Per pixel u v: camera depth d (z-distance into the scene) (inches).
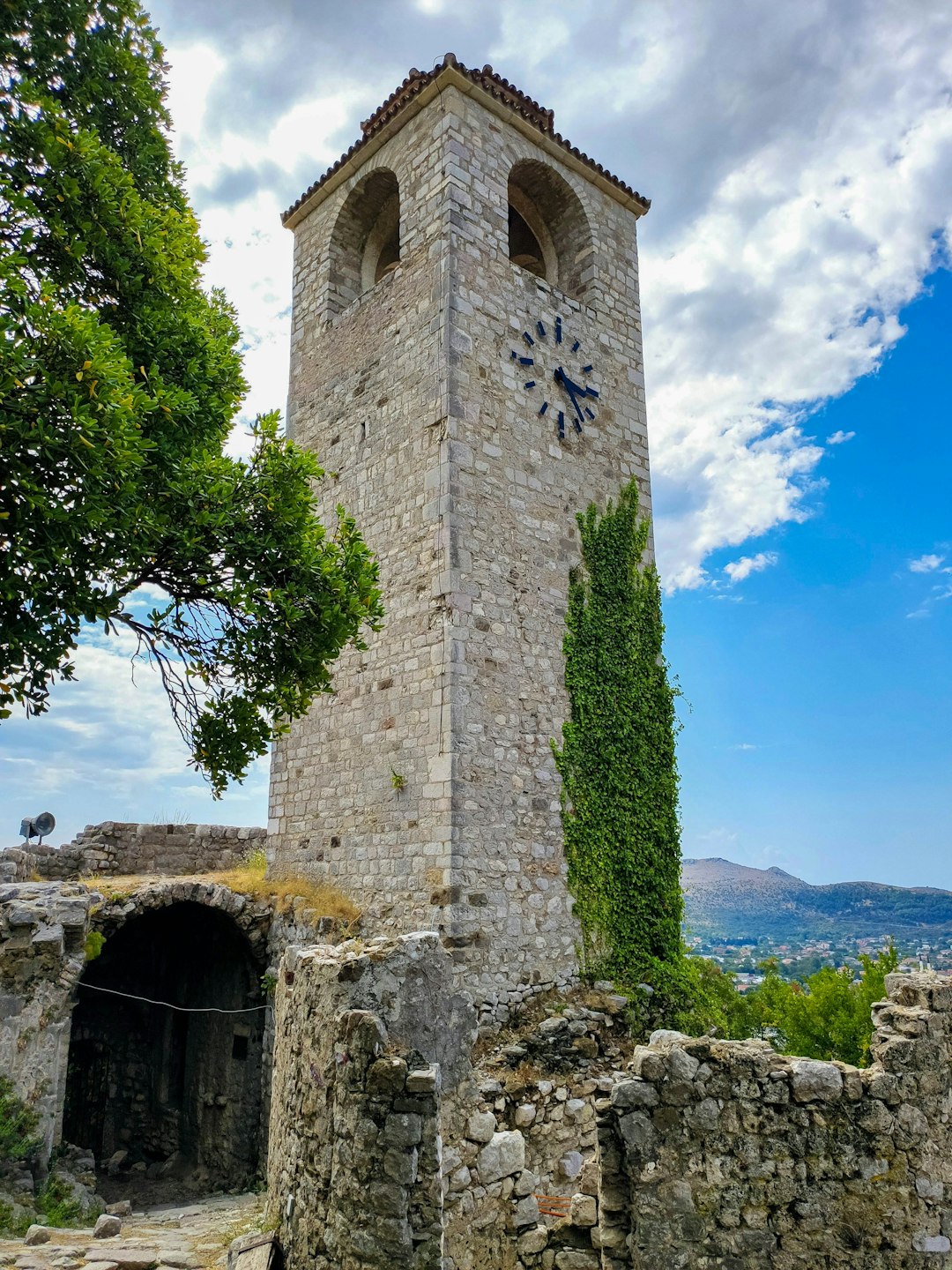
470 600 517.7
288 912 538.9
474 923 469.1
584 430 617.9
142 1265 261.7
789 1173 198.8
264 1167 498.3
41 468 254.7
